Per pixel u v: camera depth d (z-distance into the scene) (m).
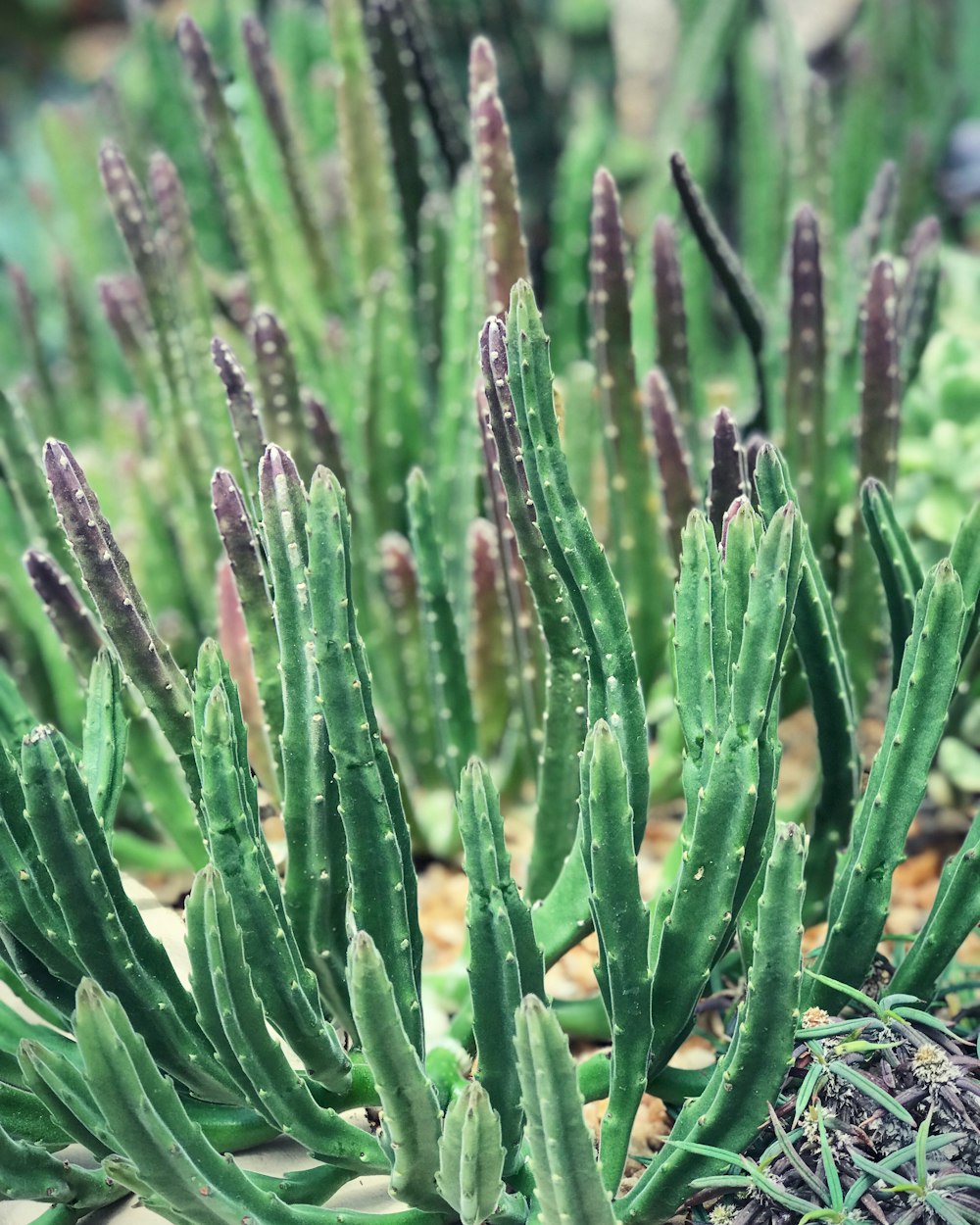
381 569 0.72
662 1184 0.40
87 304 1.14
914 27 1.17
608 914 0.38
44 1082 0.38
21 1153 0.40
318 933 0.44
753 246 1.12
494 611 0.66
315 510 0.37
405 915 0.41
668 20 1.60
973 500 0.72
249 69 0.79
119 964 0.40
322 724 0.41
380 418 0.73
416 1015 0.41
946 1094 0.39
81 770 0.46
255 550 0.46
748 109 1.12
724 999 0.51
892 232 0.90
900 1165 0.38
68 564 0.64
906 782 0.40
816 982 0.43
